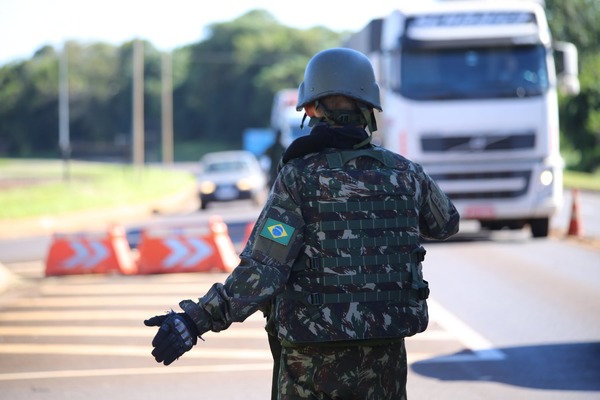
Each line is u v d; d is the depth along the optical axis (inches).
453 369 530.6
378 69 1140.5
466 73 1109.1
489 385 491.5
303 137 252.8
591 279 853.2
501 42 1106.7
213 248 995.3
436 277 885.2
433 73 1107.9
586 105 3479.3
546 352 567.2
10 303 811.4
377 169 251.6
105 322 705.6
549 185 1114.1
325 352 243.0
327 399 244.7
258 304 238.2
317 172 247.8
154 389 498.0
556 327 640.4
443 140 1104.8
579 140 3590.1
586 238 1208.8
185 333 237.3
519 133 1104.8
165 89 5211.6
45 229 1775.3
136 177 3853.3
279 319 245.4
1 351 608.1
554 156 1117.1
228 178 2324.1
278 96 2773.1
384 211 248.1
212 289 240.8
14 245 1418.6
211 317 239.6
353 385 243.8
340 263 243.1
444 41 1102.4
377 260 245.0
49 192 2583.7
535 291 790.5
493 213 1113.4
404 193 251.3
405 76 1109.7
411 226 250.7
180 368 547.5
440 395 472.7
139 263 994.7
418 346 593.3
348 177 247.8
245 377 521.3
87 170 5083.7
